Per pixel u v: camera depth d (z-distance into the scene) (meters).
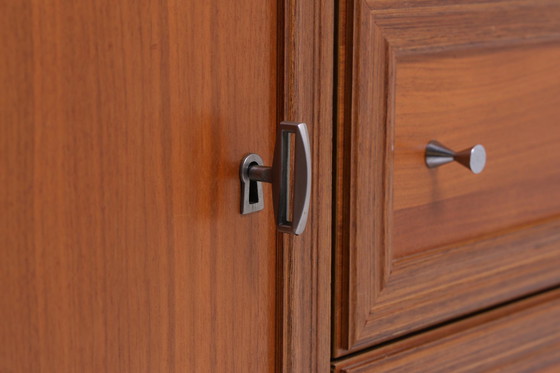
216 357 0.55
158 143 0.49
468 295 0.70
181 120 0.50
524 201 0.74
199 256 0.53
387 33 0.60
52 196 0.45
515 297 0.75
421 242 0.66
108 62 0.46
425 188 0.65
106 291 0.48
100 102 0.46
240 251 0.55
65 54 0.44
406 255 0.65
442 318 0.69
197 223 0.52
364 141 0.60
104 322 0.48
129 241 0.49
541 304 0.78
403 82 0.62
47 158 0.44
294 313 0.58
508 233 0.72
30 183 0.44
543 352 0.78
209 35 0.51
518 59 0.70
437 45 0.63
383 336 0.64
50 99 0.44
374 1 0.59
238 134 0.54
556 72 0.74
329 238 0.60
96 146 0.46
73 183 0.46
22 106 0.43
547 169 0.75
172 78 0.49
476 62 0.67
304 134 0.52
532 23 0.70
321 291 0.60
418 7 0.62
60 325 0.46
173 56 0.49
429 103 0.64
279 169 0.53
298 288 0.58
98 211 0.47
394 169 0.63
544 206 0.76
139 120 0.48
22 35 0.43
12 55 0.42
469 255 0.69
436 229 0.67
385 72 0.60
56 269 0.45
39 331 0.45
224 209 0.54
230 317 0.55
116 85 0.47
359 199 0.60
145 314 0.50
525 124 0.72
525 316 0.76
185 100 0.50
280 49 0.55
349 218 0.60
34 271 0.45
